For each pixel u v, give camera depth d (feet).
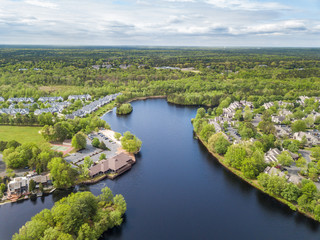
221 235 406.21
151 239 393.91
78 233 359.46
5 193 487.20
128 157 635.25
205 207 475.72
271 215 454.81
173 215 451.12
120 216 422.82
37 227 341.62
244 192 525.34
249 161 556.92
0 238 383.24
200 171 609.83
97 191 511.40
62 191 505.66
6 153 590.96
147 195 508.12
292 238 402.52
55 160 532.32
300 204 446.60
